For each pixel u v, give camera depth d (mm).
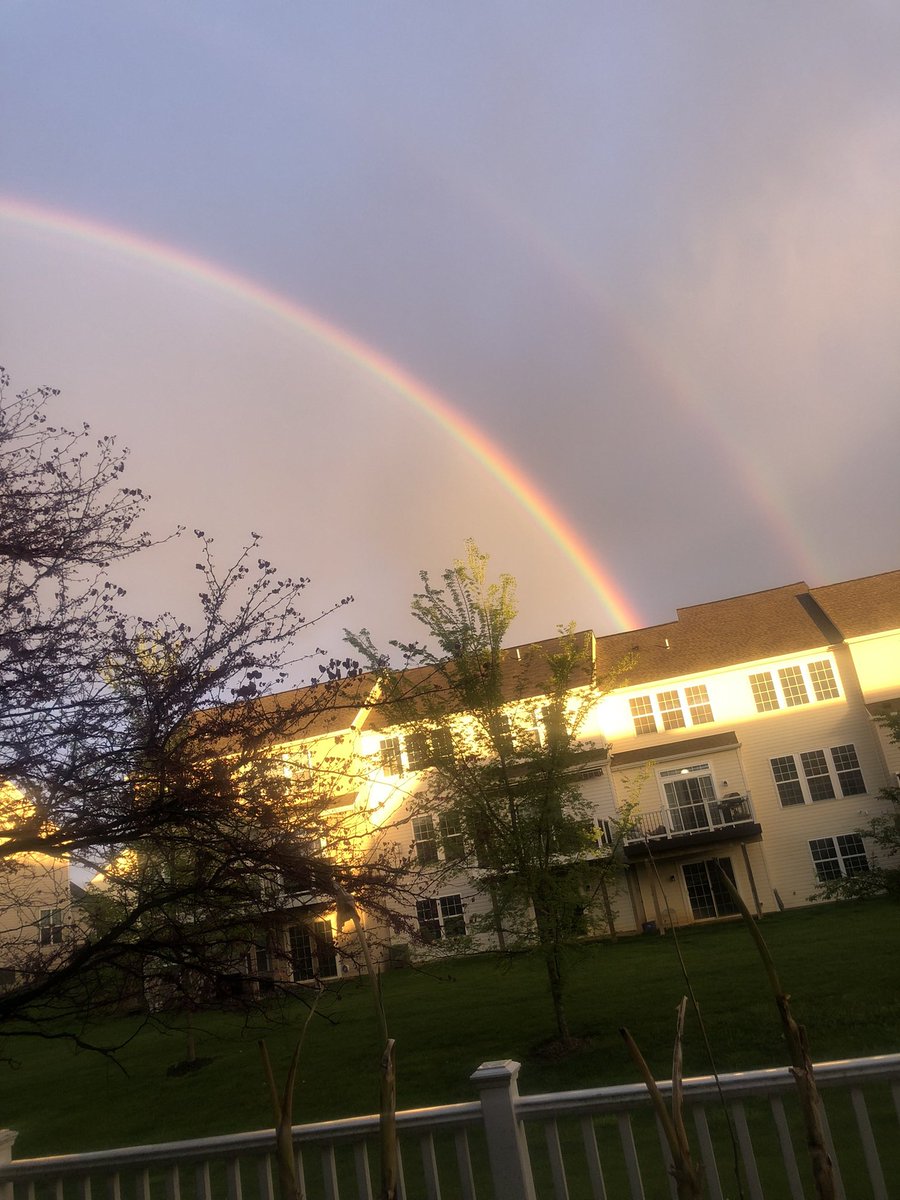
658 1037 11102
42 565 4785
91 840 4285
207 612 4562
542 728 14102
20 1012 4316
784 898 26547
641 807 27656
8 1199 4121
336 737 5023
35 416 5191
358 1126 3691
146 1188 3953
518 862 11742
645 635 32344
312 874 4156
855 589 30516
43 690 4289
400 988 18672
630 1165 3422
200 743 4375
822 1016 10641
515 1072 3650
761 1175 5484
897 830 13523
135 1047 16391
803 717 27953
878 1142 5848
